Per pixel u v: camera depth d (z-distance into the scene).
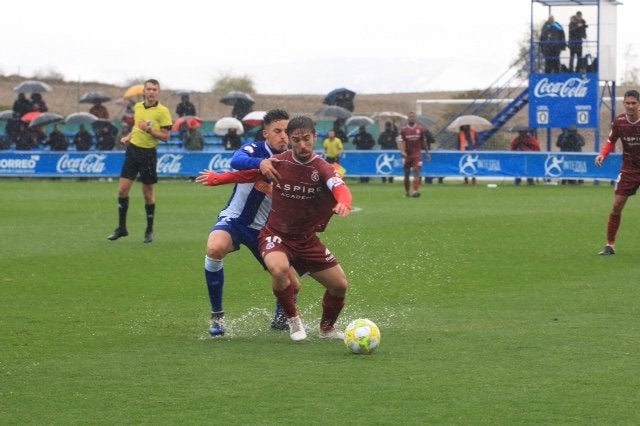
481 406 13.34
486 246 31.69
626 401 13.54
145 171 33.00
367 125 82.44
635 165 29.09
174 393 14.12
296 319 17.94
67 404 13.64
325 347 17.23
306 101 137.25
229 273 26.33
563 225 38.19
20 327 19.12
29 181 70.44
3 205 49.12
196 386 14.50
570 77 71.75
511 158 67.25
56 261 28.73
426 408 13.27
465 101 93.69
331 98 85.50
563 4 72.69
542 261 28.16
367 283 24.53
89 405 13.59
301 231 17.55
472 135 73.50
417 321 19.53
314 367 15.61
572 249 30.84
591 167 65.94
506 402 13.52
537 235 34.81
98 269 27.16
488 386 14.35
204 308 21.33
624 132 28.88
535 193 57.94
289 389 14.27
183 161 70.94
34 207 48.06
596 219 40.56
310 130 17.11
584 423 12.58
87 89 141.50
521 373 15.10
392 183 69.56
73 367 15.76
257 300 22.34
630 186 29.11
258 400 13.73
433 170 68.69
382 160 69.31
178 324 19.48
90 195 56.47
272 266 17.38
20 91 80.38
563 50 72.06
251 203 18.42
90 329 18.94
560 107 72.19
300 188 17.30
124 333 18.56
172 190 61.19
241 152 18.22
